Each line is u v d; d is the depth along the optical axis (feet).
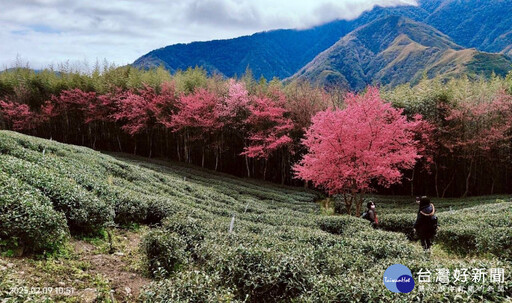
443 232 38.09
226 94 126.72
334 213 79.66
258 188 99.71
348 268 21.79
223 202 65.67
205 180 94.48
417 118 87.15
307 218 46.50
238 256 18.29
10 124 156.15
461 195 102.27
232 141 133.08
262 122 113.09
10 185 23.67
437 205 77.82
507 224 37.52
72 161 49.37
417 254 25.98
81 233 27.78
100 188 36.65
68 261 22.06
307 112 112.98
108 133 153.89
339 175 61.41
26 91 152.66
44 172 30.53
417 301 14.51
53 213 23.08
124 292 19.90
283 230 33.37
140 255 26.61
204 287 14.49
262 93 120.37
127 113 135.44
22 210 21.25
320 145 62.59
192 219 29.94
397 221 49.49
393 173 58.75
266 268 17.44
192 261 24.39
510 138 92.12
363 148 59.93
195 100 121.70
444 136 93.97
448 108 92.32
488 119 92.27
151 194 50.21
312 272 18.88
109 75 150.92
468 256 34.55
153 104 129.29
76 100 145.59
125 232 33.30
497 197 82.28
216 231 29.17
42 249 21.76
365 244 26.61
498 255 31.01
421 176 105.70
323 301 15.14
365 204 82.12
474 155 94.63
